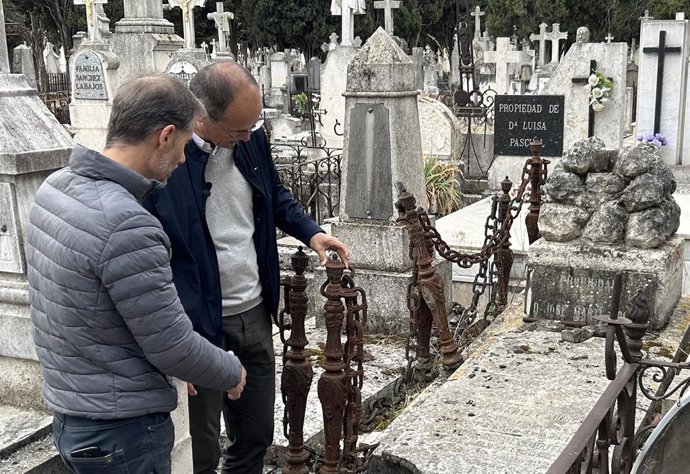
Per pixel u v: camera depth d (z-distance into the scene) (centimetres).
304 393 333
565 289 487
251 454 338
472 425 361
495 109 1012
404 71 558
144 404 230
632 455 295
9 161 323
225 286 311
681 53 930
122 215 218
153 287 220
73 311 220
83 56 1459
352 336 326
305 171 1120
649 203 475
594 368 419
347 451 336
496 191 1025
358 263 577
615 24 3053
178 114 229
